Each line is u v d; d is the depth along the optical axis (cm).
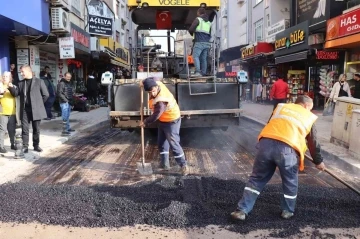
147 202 431
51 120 1191
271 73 2048
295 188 384
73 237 351
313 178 542
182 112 721
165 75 978
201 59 827
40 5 973
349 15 1114
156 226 375
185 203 418
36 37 1080
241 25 3156
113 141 855
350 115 688
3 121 678
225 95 752
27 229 368
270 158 375
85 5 1731
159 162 639
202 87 741
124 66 2077
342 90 1190
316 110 1484
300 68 1834
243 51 2350
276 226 372
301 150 374
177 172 572
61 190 469
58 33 1119
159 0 867
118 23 2712
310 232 362
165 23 990
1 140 676
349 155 644
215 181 506
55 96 1287
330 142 764
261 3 2417
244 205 384
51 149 747
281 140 371
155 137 903
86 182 525
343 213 407
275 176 544
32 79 681
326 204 430
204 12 816
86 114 1411
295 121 378
